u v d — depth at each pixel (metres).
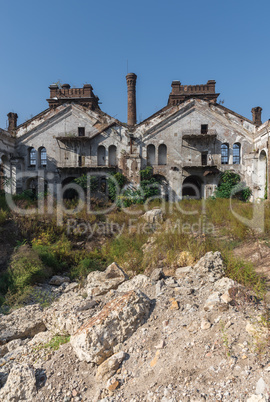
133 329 4.50
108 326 4.36
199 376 3.35
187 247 8.76
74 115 27.06
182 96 29.11
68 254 11.46
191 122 26.70
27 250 10.56
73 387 3.86
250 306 4.53
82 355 4.20
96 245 12.87
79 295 7.62
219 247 8.59
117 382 3.64
